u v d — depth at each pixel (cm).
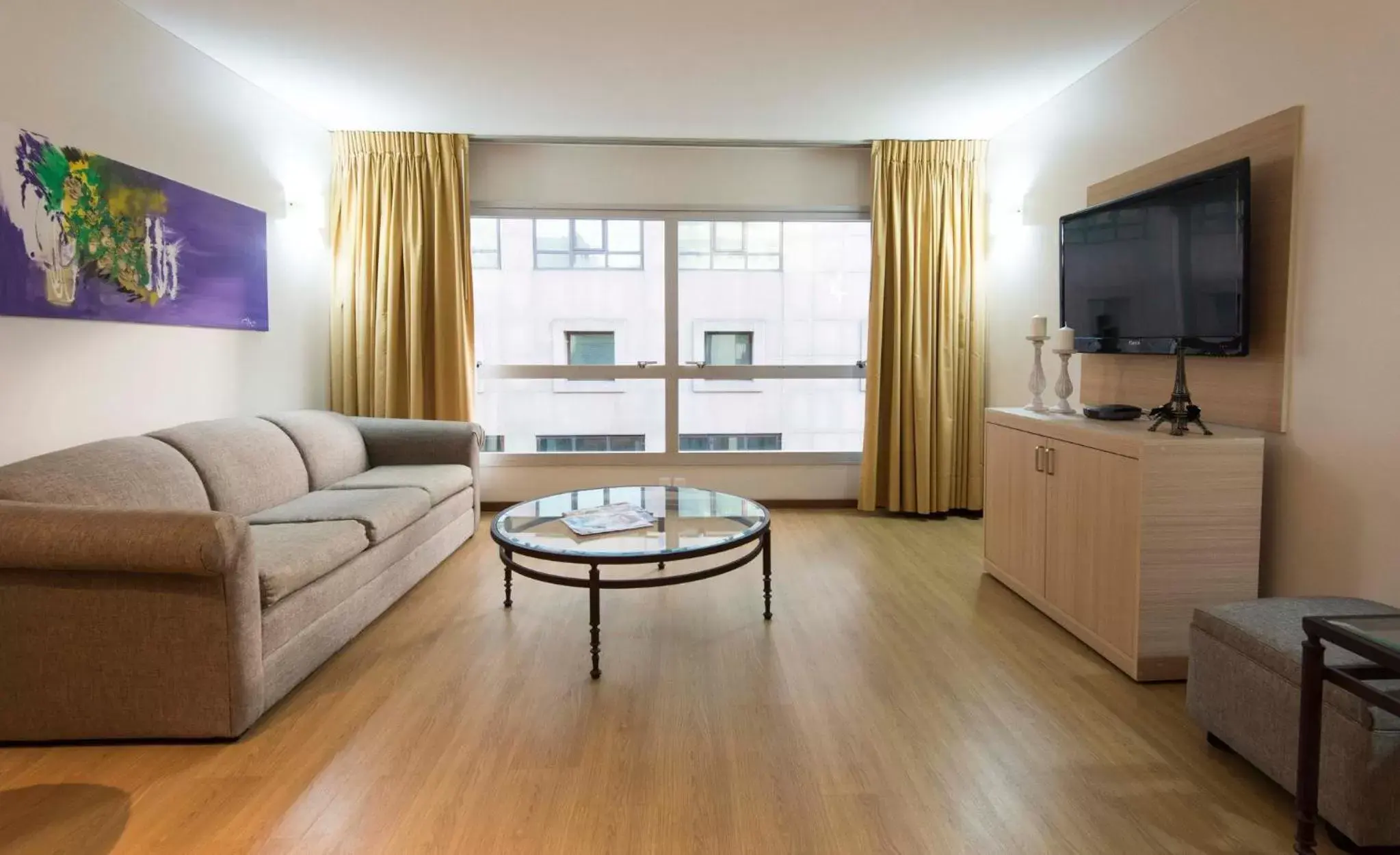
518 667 244
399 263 433
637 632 275
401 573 305
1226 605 194
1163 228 268
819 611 296
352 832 160
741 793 174
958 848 154
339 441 368
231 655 193
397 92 367
